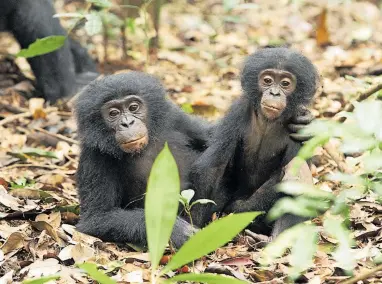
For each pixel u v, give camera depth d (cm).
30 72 2177
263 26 2462
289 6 2598
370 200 1154
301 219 1082
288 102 1160
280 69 1155
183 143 1270
